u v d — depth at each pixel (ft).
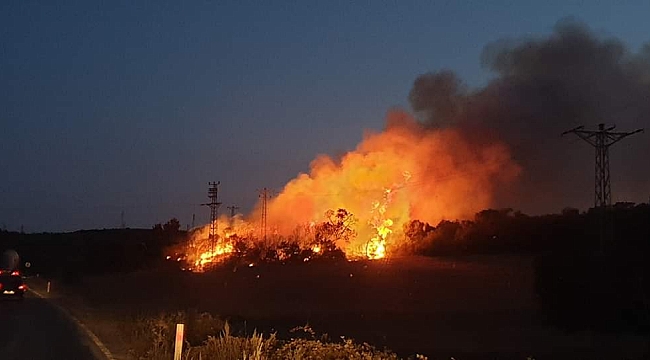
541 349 111.65
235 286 206.08
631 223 197.36
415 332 127.44
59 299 194.70
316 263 278.67
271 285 209.15
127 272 314.14
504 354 103.91
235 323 122.42
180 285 204.64
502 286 197.36
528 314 155.43
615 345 117.08
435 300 180.86
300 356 53.98
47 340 86.12
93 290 206.28
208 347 63.52
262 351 59.67
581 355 104.83
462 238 297.12
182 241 352.28
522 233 284.00
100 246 359.25
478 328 136.77
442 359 93.04
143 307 135.33
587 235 255.91
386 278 223.10
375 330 127.65
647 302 139.03
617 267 145.59
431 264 255.70
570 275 146.41
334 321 141.79
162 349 66.13
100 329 100.68
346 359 53.93
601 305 140.46
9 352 73.41
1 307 155.22
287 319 141.90
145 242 355.77
